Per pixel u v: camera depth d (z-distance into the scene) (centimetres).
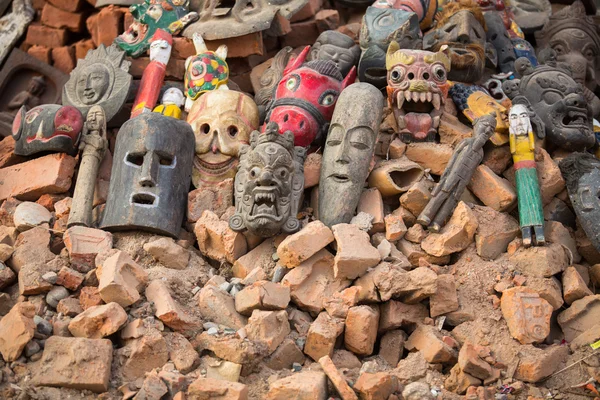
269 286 505
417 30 652
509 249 558
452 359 498
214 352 479
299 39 742
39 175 604
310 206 585
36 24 782
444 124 608
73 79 661
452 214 563
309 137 596
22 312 475
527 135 580
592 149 655
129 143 570
